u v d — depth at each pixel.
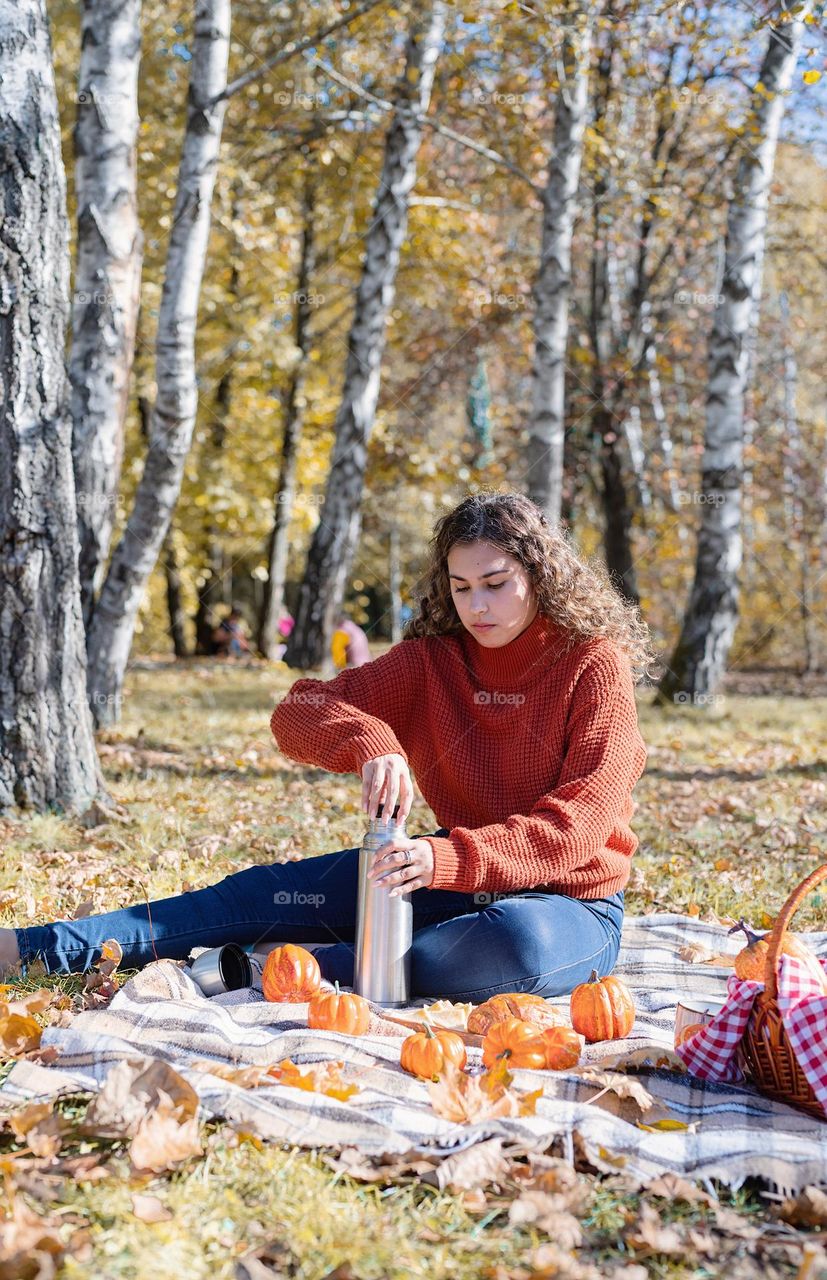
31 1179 1.96
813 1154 2.12
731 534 11.66
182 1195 1.94
